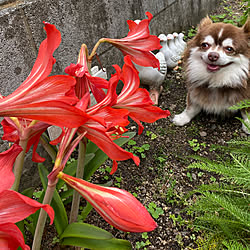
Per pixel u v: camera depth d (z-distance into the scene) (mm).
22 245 106
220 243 375
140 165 542
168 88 747
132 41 235
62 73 494
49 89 134
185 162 553
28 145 197
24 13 390
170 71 810
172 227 445
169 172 533
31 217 364
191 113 636
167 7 800
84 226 296
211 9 1104
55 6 437
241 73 545
